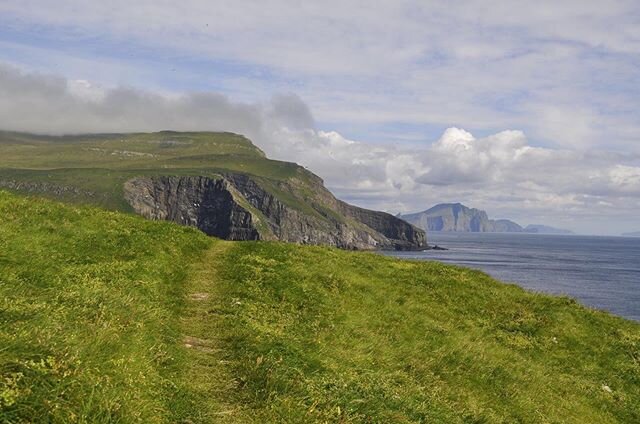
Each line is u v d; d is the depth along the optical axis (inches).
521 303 1144.2
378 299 932.0
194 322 617.9
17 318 383.6
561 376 824.9
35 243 724.0
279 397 425.7
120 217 1131.9
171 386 401.4
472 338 868.6
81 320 442.9
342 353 594.6
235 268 923.4
